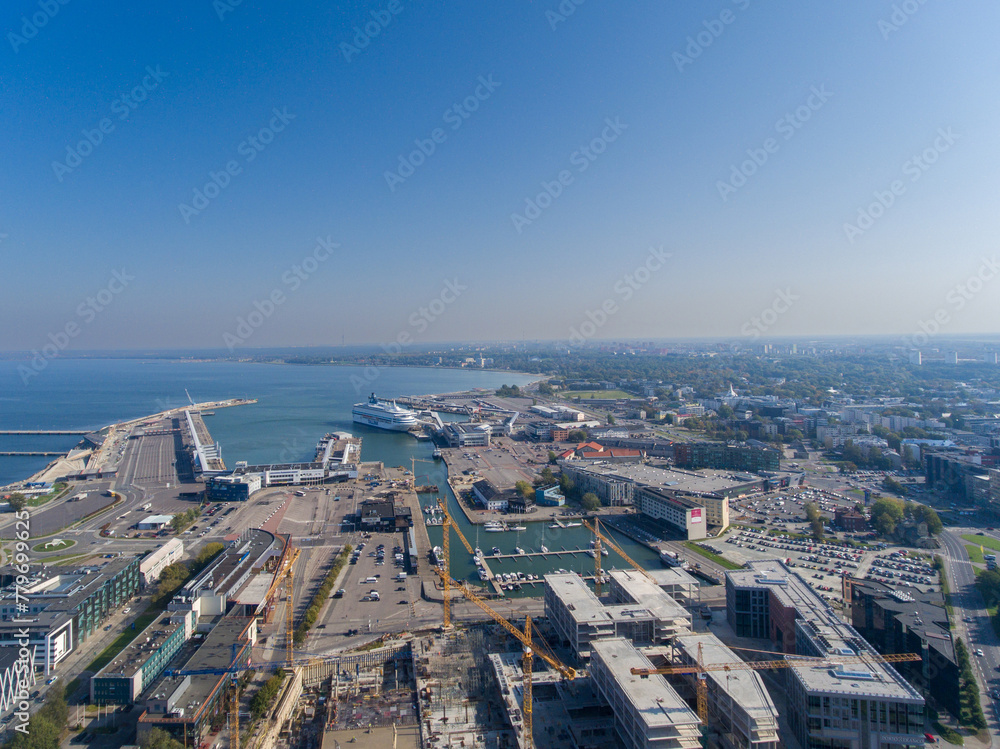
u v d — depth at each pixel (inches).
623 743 5393.7
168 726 5339.6
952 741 5467.5
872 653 5900.6
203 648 6471.5
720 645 6254.9
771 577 7623.0
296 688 6387.8
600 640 6358.3
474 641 7377.0
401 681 6599.4
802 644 6397.6
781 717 5885.8
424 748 5413.4
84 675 6432.1
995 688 6279.5
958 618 7844.5
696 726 4953.3
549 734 5585.6
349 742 5482.3
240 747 5388.8
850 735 5191.9
